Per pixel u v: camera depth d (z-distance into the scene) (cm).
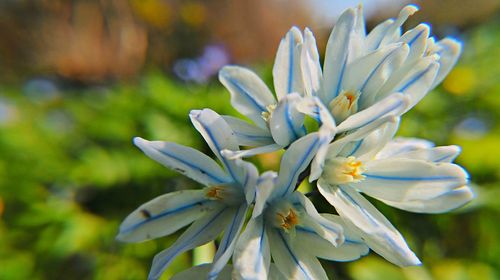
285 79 11
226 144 11
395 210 18
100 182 21
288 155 10
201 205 11
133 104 26
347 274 17
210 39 60
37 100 37
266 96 11
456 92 27
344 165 11
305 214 11
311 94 11
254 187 10
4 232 22
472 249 19
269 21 69
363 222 10
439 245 19
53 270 21
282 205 11
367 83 11
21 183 23
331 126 10
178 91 26
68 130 27
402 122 22
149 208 11
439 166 11
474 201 19
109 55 56
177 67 35
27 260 21
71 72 53
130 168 21
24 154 25
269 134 11
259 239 11
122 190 22
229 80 11
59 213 21
